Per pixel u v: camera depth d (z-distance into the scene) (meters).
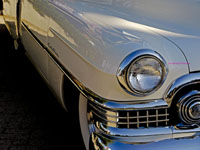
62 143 2.39
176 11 2.09
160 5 2.20
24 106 2.97
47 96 3.20
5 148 2.31
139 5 2.18
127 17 1.90
